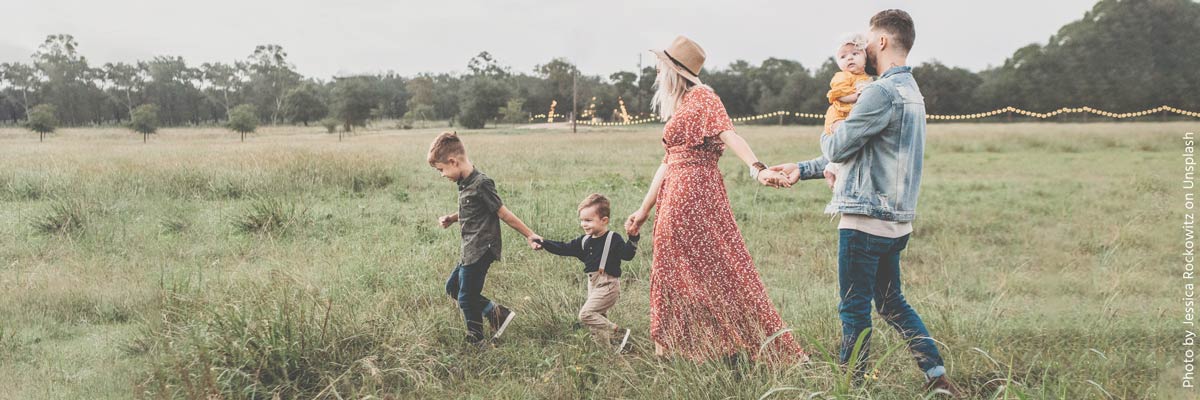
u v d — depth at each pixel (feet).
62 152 61.93
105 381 11.12
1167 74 198.29
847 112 11.18
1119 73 205.57
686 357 11.20
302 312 11.35
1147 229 24.21
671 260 11.43
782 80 293.64
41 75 351.87
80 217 23.12
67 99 347.15
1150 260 20.26
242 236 22.26
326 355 11.18
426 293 15.46
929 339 10.52
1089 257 20.72
